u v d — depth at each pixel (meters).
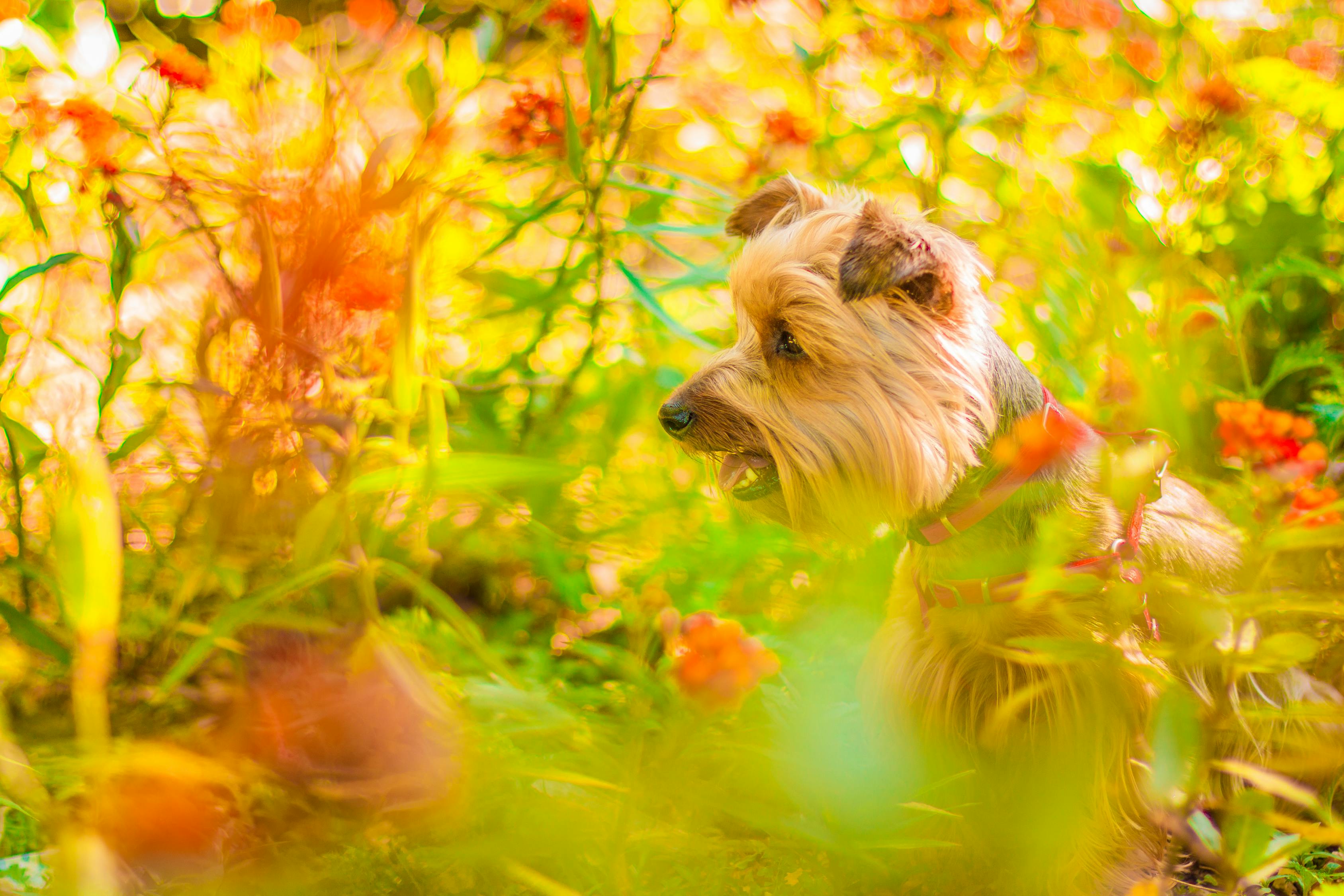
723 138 1.59
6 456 1.28
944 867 1.18
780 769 1.12
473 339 1.47
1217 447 1.38
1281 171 1.47
